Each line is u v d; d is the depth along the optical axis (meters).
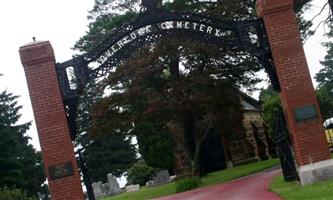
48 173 17.12
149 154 47.62
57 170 17.14
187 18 18.73
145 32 18.83
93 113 35.53
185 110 34.25
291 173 19.69
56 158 17.20
